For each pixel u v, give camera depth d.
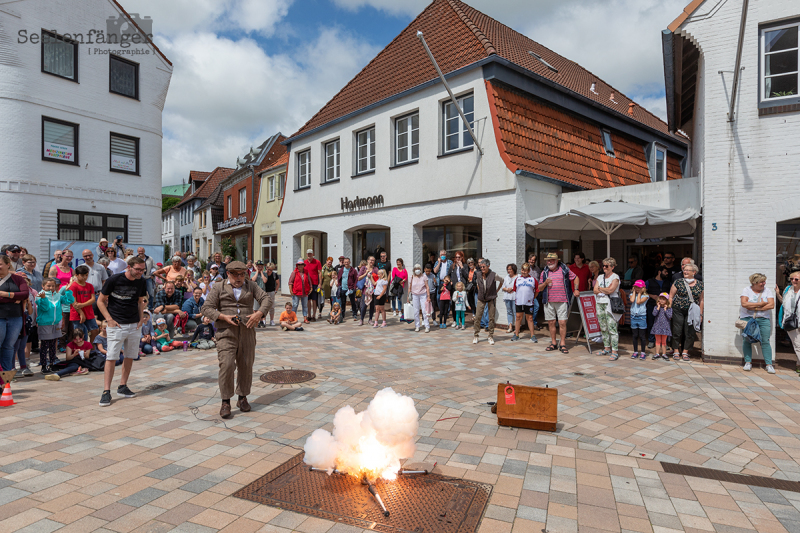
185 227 45.84
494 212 11.59
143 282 5.71
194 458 3.95
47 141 14.64
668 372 7.23
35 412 5.05
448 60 13.02
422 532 2.87
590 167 13.88
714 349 7.88
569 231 12.16
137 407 5.33
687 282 8.06
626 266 15.26
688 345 8.09
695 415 5.28
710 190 7.98
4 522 2.88
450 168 12.63
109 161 16.27
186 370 7.14
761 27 7.63
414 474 3.69
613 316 8.08
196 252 40.69
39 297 6.79
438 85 12.93
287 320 11.44
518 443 4.41
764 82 7.68
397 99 14.22
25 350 6.96
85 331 7.29
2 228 13.69
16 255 7.91
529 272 9.80
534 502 3.30
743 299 7.39
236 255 28.53
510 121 11.82
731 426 4.96
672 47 8.46
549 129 12.95
